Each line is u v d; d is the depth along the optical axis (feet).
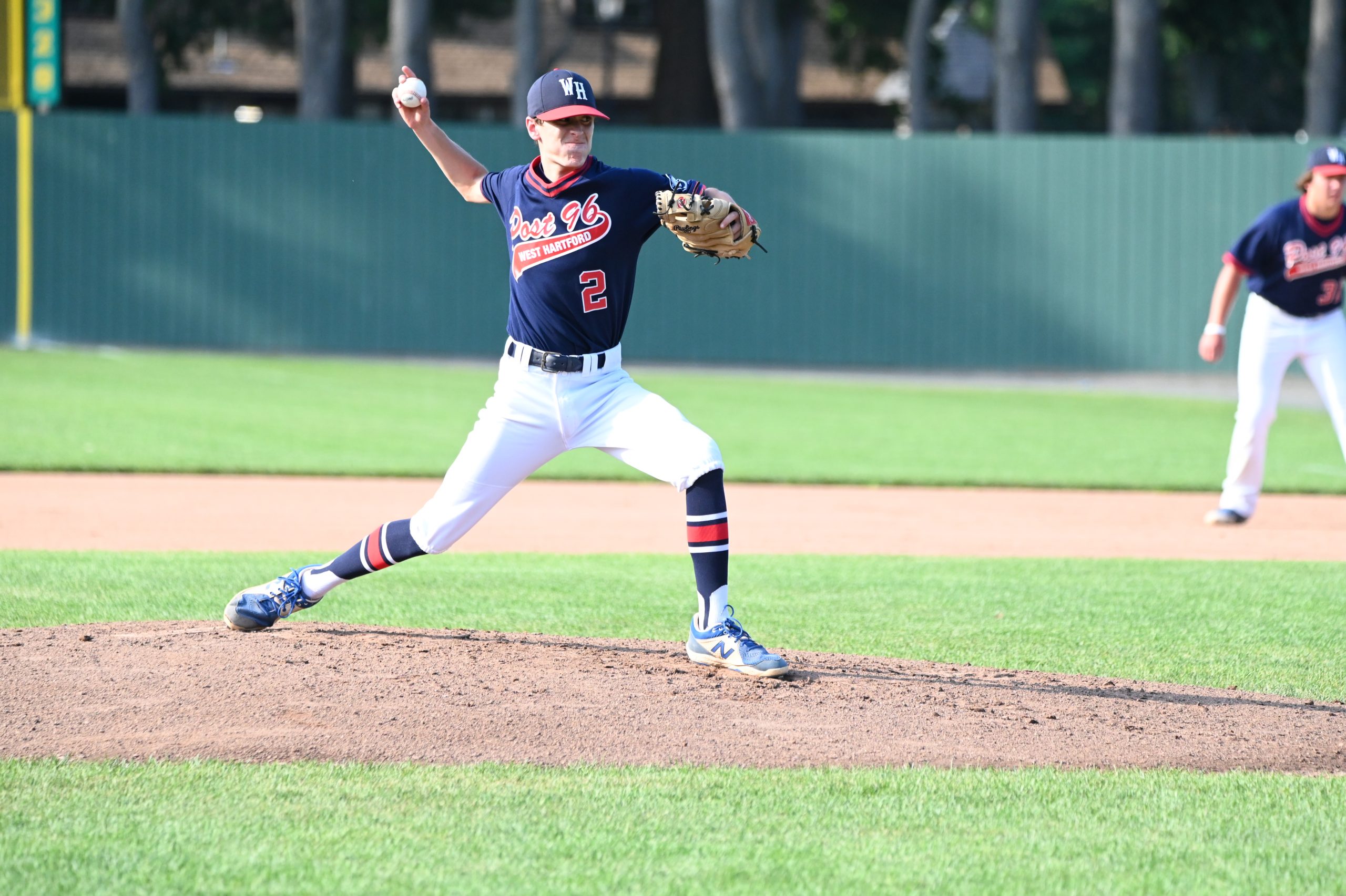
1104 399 216.13
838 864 38.40
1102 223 260.01
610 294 54.80
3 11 241.76
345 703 51.93
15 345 250.37
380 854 38.50
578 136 52.54
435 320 263.08
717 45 280.92
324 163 260.01
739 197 261.03
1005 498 126.31
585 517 112.27
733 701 54.03
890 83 432.66
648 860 38.47
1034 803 43.68
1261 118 474.49
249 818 41.04
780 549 98.73
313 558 89.40
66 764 45.32
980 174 260.42
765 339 262.88
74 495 116.98
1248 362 106.01
